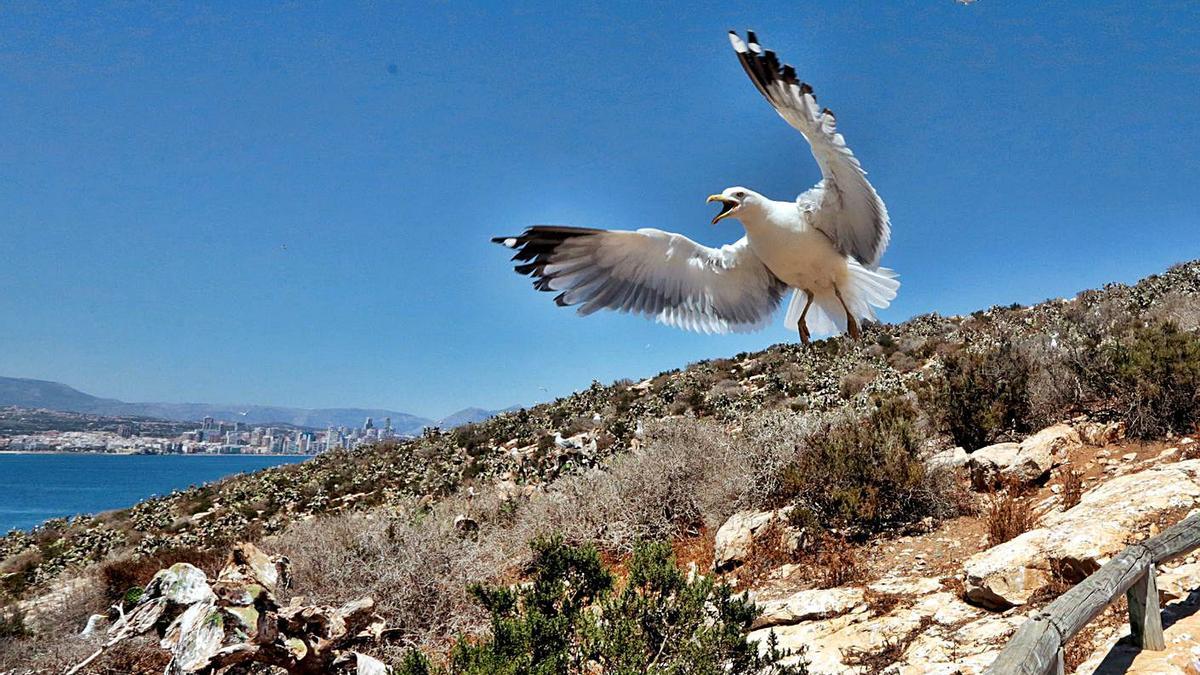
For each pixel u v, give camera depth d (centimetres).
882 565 330
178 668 244
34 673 330
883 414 432
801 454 401
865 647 263
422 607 364
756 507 394
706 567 375
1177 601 245
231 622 248
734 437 463
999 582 270
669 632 197
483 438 1095
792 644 276
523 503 503
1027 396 435
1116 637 231
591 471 491
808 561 346
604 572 219
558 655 189
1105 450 375
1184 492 290
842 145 200
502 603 213
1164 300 808
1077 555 263
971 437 434
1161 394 378
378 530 399
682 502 431
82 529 948
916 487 366
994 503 350
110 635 261
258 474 1244
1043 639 180
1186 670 207
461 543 400
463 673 183
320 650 249
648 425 566
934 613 275
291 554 392
